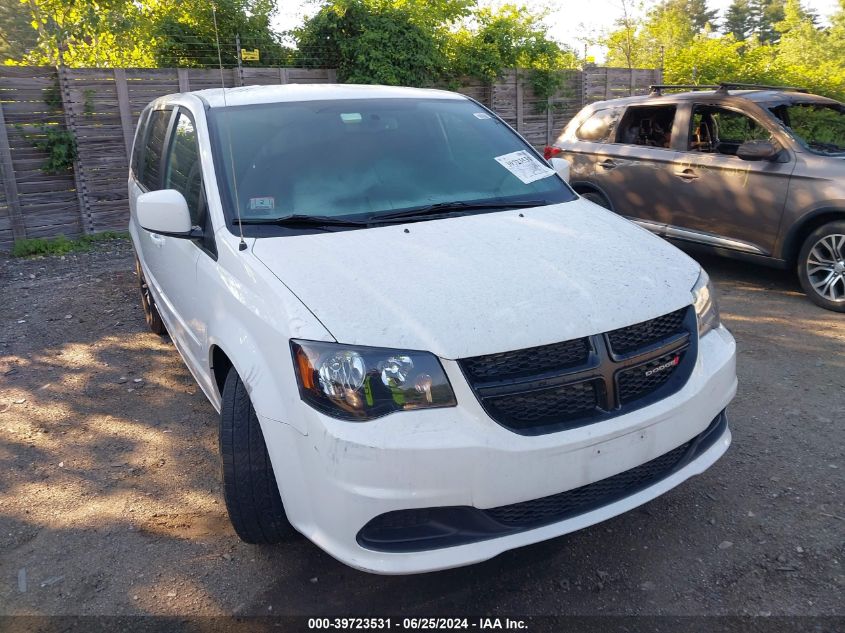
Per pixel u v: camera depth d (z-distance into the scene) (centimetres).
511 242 300
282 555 305
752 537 305
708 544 302
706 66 1525
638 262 293
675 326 277
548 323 248
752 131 629
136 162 545
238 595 282
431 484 230
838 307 570
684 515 322
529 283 266
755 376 460
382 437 229
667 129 699
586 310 256
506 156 389
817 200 567
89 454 394
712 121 667
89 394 470
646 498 266
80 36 1145
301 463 246
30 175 872
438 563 235
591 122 767
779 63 1617
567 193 380
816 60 4291
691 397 269
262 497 281
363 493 230
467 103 431
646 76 1406
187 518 334
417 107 402
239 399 284
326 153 352
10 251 863
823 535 304
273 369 255
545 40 1227
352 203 330
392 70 1058
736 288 646
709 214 647
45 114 871
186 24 1070
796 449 372
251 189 329
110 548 312
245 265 288
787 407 417
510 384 239
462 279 266
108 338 572
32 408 452
